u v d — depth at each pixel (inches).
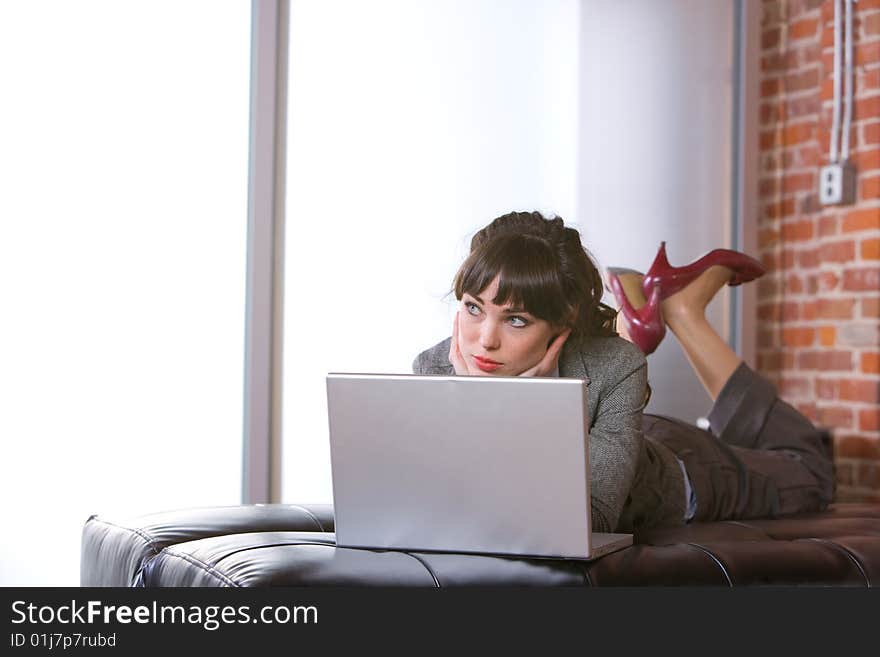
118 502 118.6
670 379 142.4
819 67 146.2
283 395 125.3
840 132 142.4
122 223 119.6
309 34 126.7
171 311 121.5
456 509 57.5
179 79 122.2
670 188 144.3
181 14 122.3
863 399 138.9
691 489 88.8
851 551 65.4
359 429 58.4
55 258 116.6
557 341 69.5
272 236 124.9
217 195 123.7
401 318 130.0
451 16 132.4
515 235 68.7
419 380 56.9
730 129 148.8
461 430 56.6
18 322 115.0
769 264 150.9
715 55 147.5
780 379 150.1
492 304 67.2
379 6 129.6
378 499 58.7
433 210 131.4
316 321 126.6
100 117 118.7
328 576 52.7
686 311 109.7
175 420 121.4
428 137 131.3
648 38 142.9
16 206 115.1
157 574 60.3
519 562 56.2
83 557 74.4
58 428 116.4
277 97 125.4
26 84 115.6
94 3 118.5
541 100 136.6
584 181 138.9
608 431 68.9
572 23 138.3
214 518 70.0
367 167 128.8
